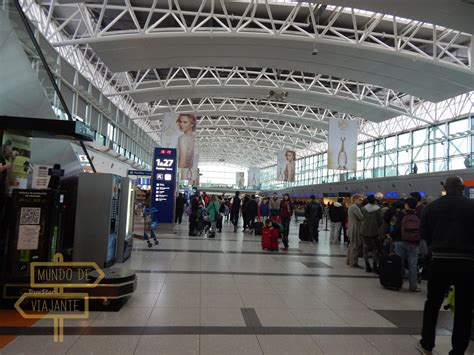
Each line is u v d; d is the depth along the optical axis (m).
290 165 37.44
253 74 35.75
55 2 19.00
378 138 40.38
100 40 18.81
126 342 3.94
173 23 24.64
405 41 20.39
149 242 11.08
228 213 24.31
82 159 19.38
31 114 6.46
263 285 6.86
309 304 5.70
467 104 27.56
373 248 8.50
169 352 3.72
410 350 4.02
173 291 6.13
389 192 29.02
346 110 35.88
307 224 14.56
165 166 15.98
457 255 3.71
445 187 4.09
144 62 24.05
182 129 20.53
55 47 19.86
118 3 21.33
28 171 6.34
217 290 6.32
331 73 25.59
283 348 3.95
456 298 3.74
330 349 3.96
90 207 7.46
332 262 9.77
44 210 5.27
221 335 4.25
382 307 5.69
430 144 31.77
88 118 25.47
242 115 45.88
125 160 34.56
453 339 3.73
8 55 5.86
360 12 21.09
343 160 22.38
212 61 24.66
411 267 6.85
